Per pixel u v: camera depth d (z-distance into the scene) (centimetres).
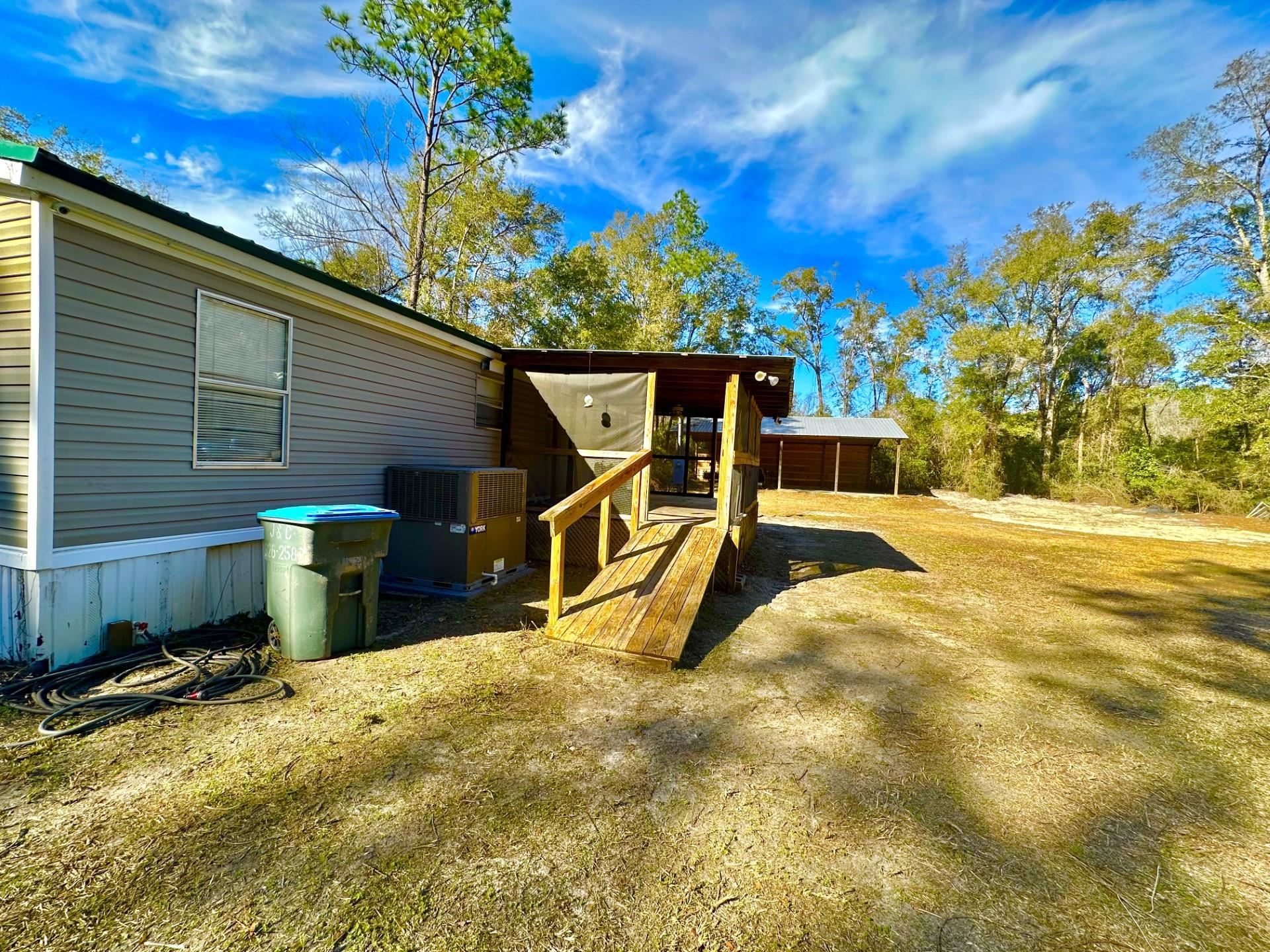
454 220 1573
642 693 319
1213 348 1628
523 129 1402
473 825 195
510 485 571
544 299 1775
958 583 670
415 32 1251
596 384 655
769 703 315
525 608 428
